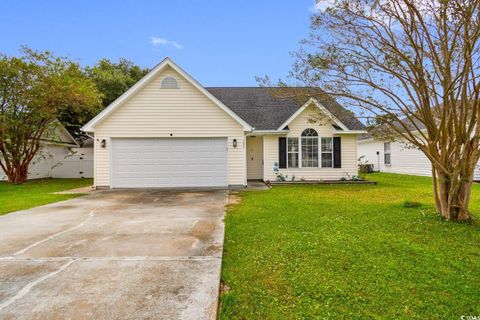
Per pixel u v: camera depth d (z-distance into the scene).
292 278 3.31
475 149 5.71
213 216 6.62
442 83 5.73
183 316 2.58
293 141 14.20
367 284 3.17
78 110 17.41
